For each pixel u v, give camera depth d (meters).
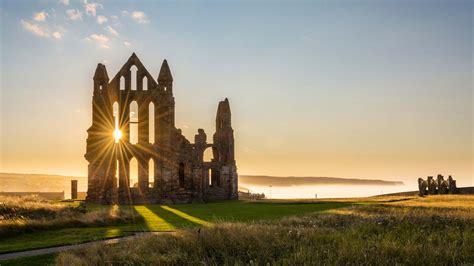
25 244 27.17
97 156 72.69
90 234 31.20
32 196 54.94
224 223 26.42
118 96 76.12
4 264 22.06
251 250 21.28
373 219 29.67
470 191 87.50
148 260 20.55
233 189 82.12
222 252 20.94
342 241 22.02
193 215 46.50
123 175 73.62
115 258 21.23
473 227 25.86
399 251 19.95
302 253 19.56
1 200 43.25
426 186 87.50
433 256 19.08
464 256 18.91
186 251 21.83
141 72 77.31
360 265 18.11
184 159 77.69
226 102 84.62
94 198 71.69
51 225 34.53
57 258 21.81
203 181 80.88
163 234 25.52
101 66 74.75
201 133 81.69
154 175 74.69
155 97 76.12
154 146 75.19
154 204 72.06
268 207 56.03
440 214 31.45
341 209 43.16
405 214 31.56
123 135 74.69
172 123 76.06
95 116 73.56
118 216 39.69
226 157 82.69
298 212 46.44
